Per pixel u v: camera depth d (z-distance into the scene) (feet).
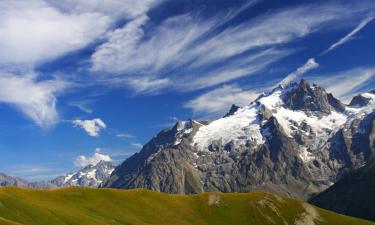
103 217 495.00
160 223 534.37
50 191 525.34
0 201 420.77
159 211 569.64
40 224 402.31
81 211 493.36
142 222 515.91
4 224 334.03
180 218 569.64
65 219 434.30
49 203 485.97
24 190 502.79
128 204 560.61
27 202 446.19
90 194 552.41
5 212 402.11
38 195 503.61
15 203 429.79
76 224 431.84
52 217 425.28
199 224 567.59
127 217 518.37
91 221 451.53
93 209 513.04
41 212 429.38
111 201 555.28
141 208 560.20
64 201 513.04
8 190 484.33
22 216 407.64
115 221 493.36
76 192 545.85
